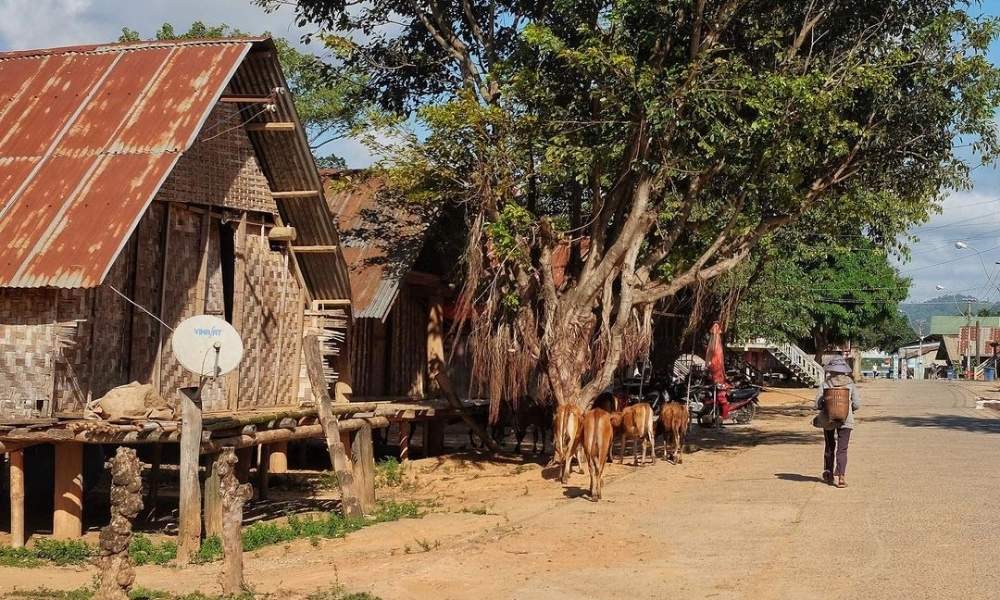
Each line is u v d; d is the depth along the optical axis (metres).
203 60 15.55
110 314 13.84
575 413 16.50
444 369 21.39
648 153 18.80
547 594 9.12
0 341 12.45
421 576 9.90
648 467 19.00
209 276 15.88
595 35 17.80
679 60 18.98
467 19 20.23
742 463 19.28
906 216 20.94
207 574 10.88
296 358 17.66
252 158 16.66
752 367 50.41
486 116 17.94
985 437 24.23
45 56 16.55
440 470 19.89
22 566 11.52
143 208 13.17
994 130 19.20
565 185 20.88
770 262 30.97
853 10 19.64
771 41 18.53
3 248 12.91
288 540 12.76
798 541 11.26
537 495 15.79
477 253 18.78
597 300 20.09
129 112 14.91
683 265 21.05
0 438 12.11
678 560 10.45
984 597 8.71
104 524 14.43
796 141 18.31
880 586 9.16
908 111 19.53
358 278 20.80
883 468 17.66
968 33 19.00
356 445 15.64
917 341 130.50
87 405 12.73
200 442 12.05
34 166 14.24
